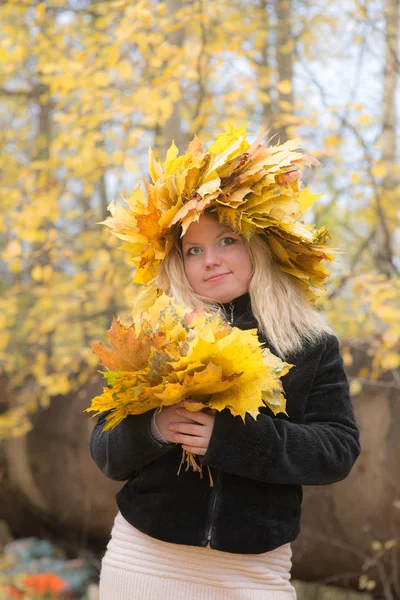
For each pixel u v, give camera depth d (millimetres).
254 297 1732
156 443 1587
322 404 1707
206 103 4043
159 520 1602
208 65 4035
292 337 1712
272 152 1725
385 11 4242
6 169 5270
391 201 4312
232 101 4281
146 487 1658
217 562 1577
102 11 4766
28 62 5801
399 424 3598
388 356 3453
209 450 1542
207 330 1421
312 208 4211
